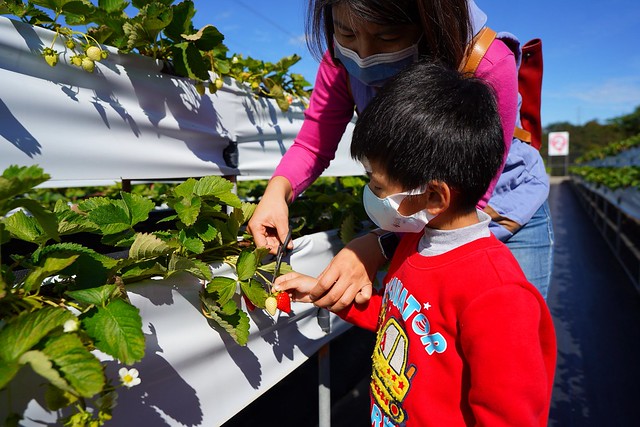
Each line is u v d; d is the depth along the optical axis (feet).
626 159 35.68
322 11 4.10
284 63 6.40
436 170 3.01
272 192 4.42
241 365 3.65
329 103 5.02
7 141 3.00
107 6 3.82
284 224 4.06
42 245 2.75
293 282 3.89
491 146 3.15
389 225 3.45
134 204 3.25
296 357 4.46
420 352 3.24
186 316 3.12
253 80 5.67
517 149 4.43
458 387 3.07
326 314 4.90
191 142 4.52
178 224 3.50
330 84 4.97
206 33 4.16
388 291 3.81
